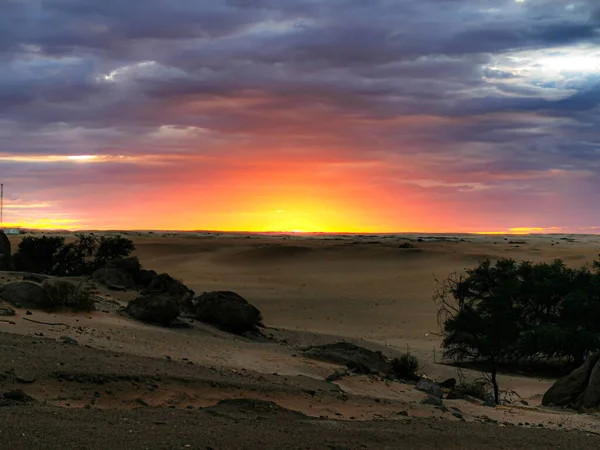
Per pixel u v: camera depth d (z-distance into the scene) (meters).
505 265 46.88
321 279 91.31
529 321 46.09
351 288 80.69
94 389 14.91
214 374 18.84
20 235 151.25
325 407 16.91
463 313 43.03
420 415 17.44
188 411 13.99
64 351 18.38
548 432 15.45
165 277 41.12
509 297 44.75
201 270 100.62
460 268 100.38
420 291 77.69
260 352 27.84
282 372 23.61
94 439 10.76
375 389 22.44
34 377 14.76
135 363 18.27
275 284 84.19
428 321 56.78
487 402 22.41
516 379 37.28
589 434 15.61
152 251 124.81
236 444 11.34
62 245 53.41
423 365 37.84
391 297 72.06
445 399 22.84
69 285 30.20
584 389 23.08
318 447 11.70
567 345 41.28
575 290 44.69
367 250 123.81
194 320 35.22
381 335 50.06
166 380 16.28
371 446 12.31
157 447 10.66
